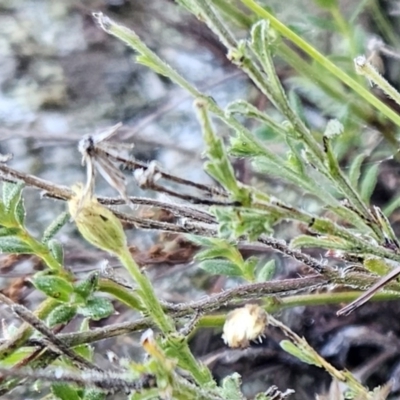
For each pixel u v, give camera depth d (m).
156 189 0.47
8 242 0.50
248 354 0.65
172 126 0.82
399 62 0.69
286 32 0.53
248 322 0.50
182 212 0.51
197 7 0.50
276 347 0.65
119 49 0.86
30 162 0.82
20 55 0.87
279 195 0.68
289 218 0.48
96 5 0.84
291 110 0.50
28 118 0.85
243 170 0.69
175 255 0.58
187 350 0.49
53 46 0.87
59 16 0.87
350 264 0.53
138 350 0.65
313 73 0.61
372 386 0.63
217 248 0.53
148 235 0.70
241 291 0.52
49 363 0.49
